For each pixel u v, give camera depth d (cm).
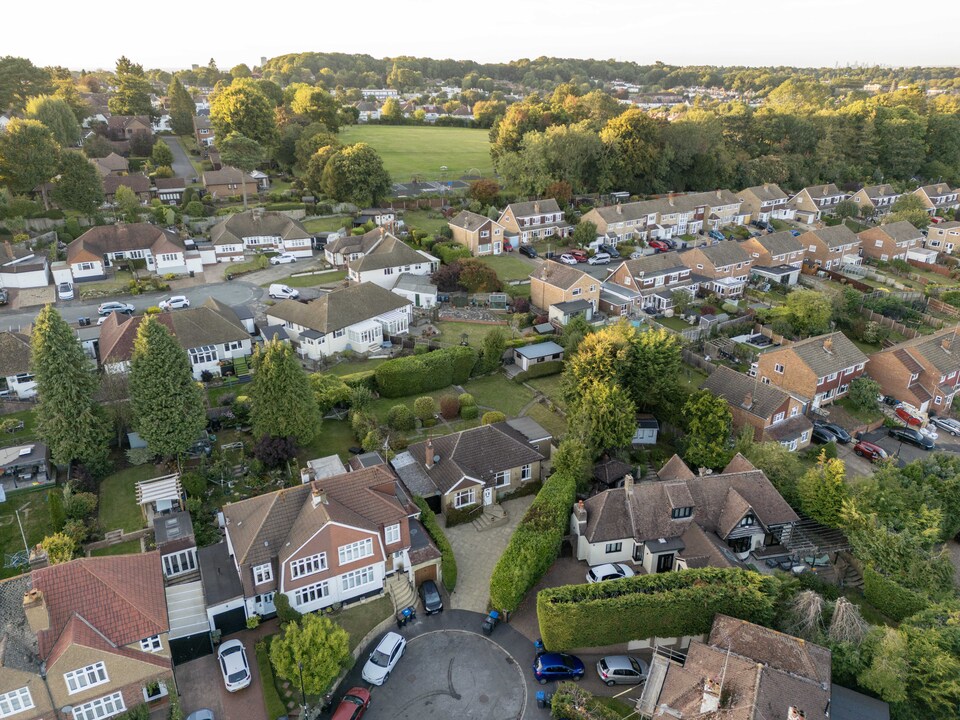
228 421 6781
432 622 4803
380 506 4900
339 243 11469
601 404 6322
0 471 5781
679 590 4494
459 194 15475
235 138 14650
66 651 3516
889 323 10856
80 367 5766
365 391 7300
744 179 18562
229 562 4834
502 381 8388
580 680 4425
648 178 16900
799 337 10188
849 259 13925
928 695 4059
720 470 6431
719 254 11838
